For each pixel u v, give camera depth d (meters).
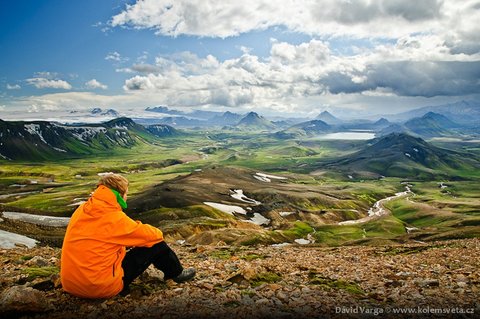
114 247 2.36
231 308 2.49
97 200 2.32
